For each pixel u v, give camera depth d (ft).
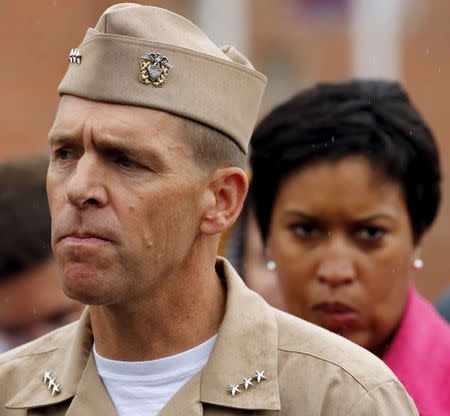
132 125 17.84
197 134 18.44
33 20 99.81
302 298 24.88
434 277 110.93
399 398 18.47
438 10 120.16
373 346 24.75
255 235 32.71
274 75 120.16
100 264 17.57
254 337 18.89
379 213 24.52
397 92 25.99
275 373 18.57
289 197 25.05
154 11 18.79
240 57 20.02
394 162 24.57
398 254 24.71
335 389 18.29
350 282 24.40
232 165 19.06
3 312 29.40
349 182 24.50
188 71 18.54
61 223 17.74
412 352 24.57
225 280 19.71
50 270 29.53
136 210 17.72
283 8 119.96
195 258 18.67
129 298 17.98
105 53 18.25
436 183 25.93
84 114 17.95
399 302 24.82
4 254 28.96
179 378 18.67
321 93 25.77
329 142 24.71
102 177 17.70
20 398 19.53
